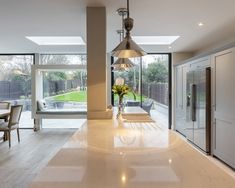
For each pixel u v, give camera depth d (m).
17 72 8.12
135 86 7.79
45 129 7.95
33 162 4.45
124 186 1.07
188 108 6.05
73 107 8.05
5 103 7.02
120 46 2.34
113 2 3.05
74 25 4.17
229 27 4.34
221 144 4.37
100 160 1.47
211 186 1.07
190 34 4.90
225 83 4.19
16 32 4.71
